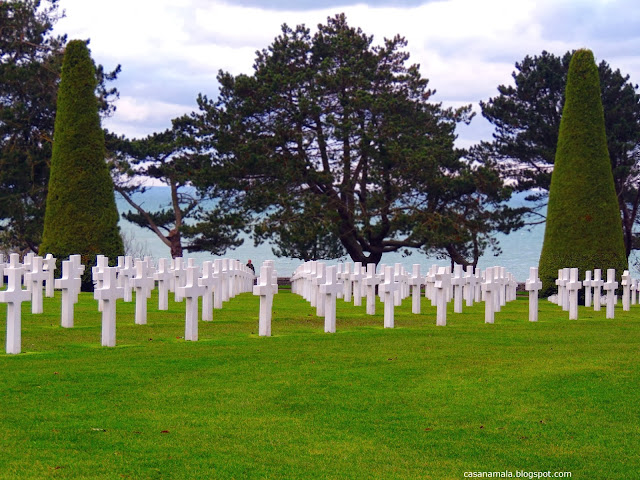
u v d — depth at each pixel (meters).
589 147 34.12
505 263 101.62
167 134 58.31
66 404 11.46
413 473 9.07
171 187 58.34
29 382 12.71
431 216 42.12
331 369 14.34
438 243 41.41
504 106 52.09
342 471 9.07
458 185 42.12
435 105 47.22
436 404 11.95
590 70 34.38
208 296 21.12
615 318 25.27
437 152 42.47
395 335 19.02
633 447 10.07
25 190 49.19
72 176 33.41
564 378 13.77
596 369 14.59
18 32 49.97
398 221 41.31
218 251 58.75
